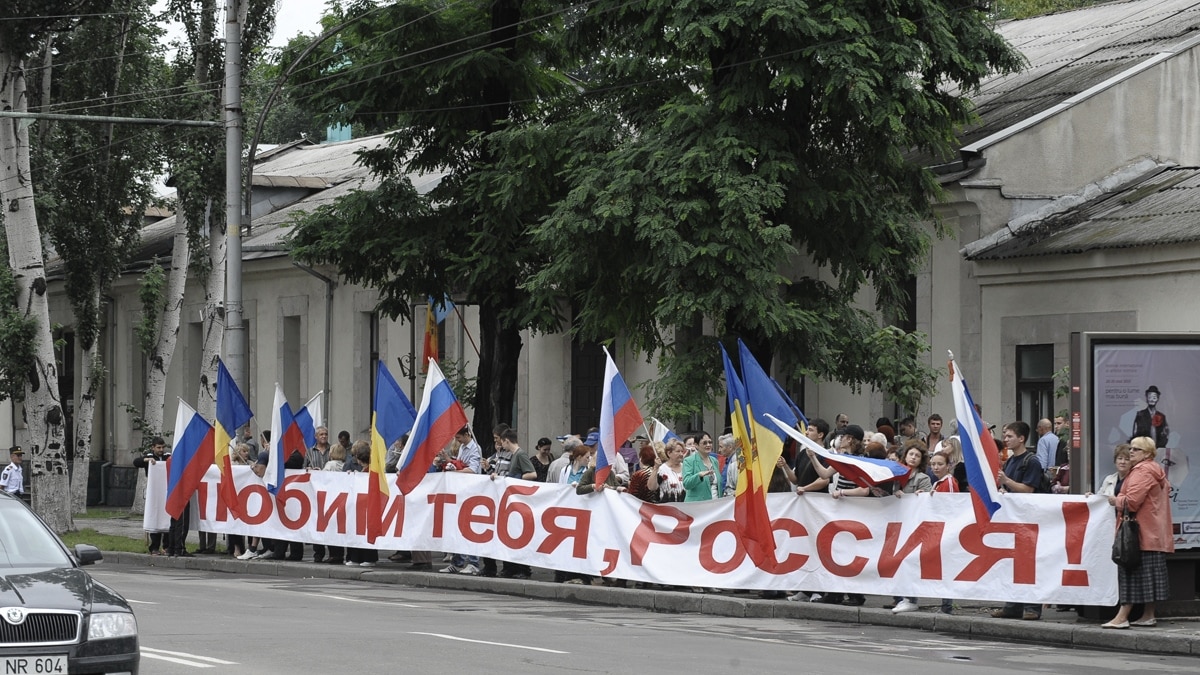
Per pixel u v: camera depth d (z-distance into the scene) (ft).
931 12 68.95
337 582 69.31
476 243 80.59
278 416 77.46
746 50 68.74
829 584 54.90
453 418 69.05
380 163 87.45
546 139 75.82
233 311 80.84
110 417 151.33
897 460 61.52
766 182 67.31
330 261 87.15
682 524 59.06
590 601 60.54
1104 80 85.35
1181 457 50.49
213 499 81.15
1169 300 71.97
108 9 101.50
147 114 113.39
